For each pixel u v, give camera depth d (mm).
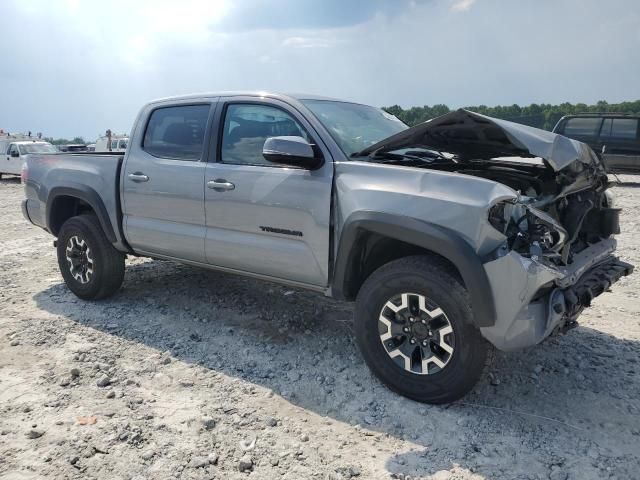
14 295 5535
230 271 4328
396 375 3416
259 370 3863
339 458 2867
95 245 5055
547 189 3816
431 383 3281
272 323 4727
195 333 4500
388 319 3412
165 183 4488
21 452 2873
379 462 2836
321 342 4340
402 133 3566
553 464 2797
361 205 3404
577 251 3764
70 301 5324
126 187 4773
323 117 3945
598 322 4758
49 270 6621
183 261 4637
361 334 3531
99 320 4793
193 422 3182
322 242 3658
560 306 3082
